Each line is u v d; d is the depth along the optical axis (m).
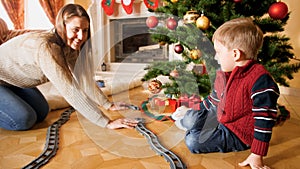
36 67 1.02
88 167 0.81
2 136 1.07
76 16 0.92
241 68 0.86
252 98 0.82
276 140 1.06
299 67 1.21
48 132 1.10
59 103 1.49
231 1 1.20
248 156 0.90
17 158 0.86
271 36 1.23
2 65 1.06
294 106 1.70
